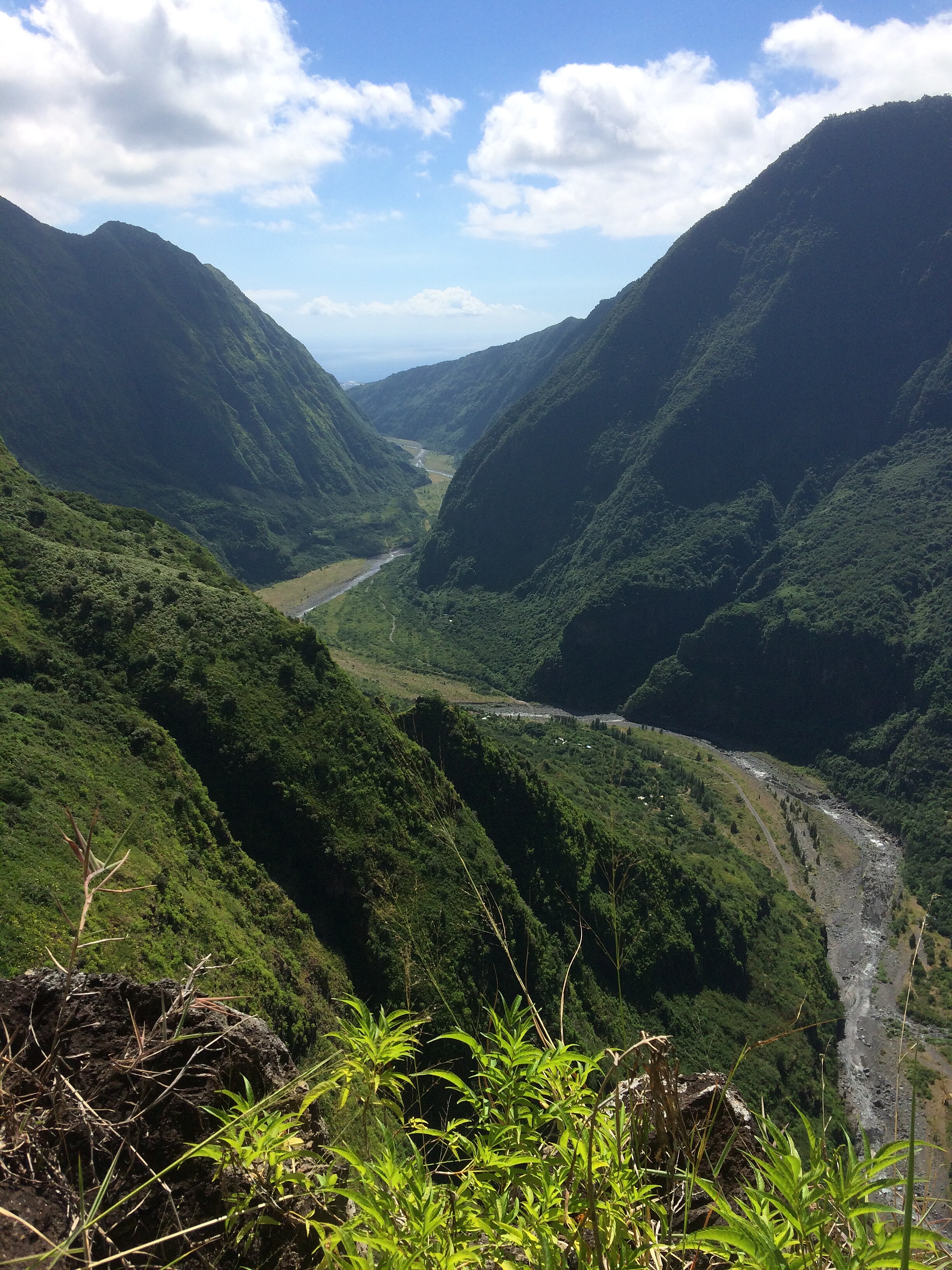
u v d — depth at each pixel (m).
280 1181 2.19
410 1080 2.35
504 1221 1.98
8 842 22.73
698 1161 2.04
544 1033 2.37
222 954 24.38
